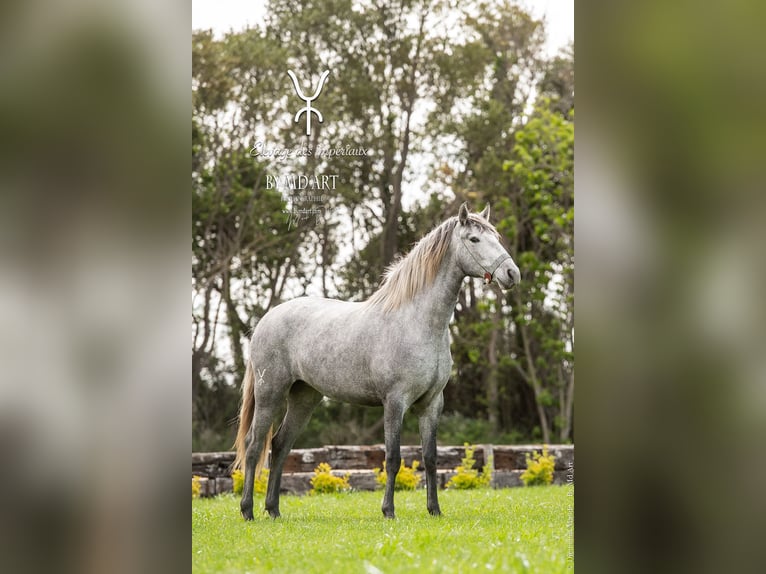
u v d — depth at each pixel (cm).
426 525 507
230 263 1499
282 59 1448
